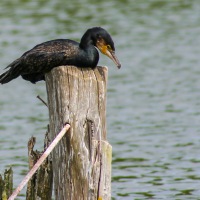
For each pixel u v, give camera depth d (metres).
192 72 22.08
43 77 10.53
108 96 19.91
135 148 15.77
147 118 17.92
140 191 13.22
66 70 9.12
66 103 9.10
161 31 27.22
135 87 20.66
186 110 18.53
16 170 14.14
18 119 17.89
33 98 19.78
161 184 13.59
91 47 10.05
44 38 25.61
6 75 10.44
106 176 9.26
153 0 31.84
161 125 17.36
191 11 30.11
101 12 29.66
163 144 16.00
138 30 27.20
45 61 10.04
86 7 30.39
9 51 23.92
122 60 23.47
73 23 27.77
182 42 25.72
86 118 9.15
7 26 27.42
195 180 13.78
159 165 14.70
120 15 29.22
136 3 31.36
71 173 9.20
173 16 29.36
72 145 9.15
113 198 12.83
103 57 23.56
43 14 29.19
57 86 9.15
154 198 12.83
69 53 9.98
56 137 8.99
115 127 17.27
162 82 21.11
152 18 29.00
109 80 21.41
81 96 9.12
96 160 9.18
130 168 14.52
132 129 17.09
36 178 10.42
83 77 9.14
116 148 15.79
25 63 10.19
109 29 27.25
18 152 15.40
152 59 23.56
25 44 24.83
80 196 9.22
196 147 15.76
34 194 10.46
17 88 20.78
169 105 18.98
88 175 9.18
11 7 30.28
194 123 17.47
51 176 10.39
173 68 22.56
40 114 18.34
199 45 25.30
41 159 8.94
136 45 25.23
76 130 9.13
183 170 14.37
